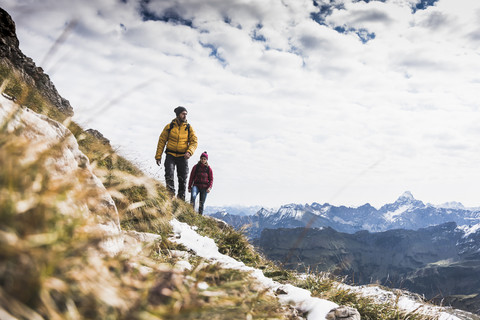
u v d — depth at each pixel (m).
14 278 0.83
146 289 1.33
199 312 1.35
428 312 4.29
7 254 0.79
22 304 0.80
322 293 4.23
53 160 1.72
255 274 3.93
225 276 2.46
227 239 6.51
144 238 3.86
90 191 1.60
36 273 0.85
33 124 1.74
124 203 4.53
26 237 0.87
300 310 3.15
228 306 1.70
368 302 4.35
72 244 1.05
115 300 1.03
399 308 4.31
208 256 4.91
